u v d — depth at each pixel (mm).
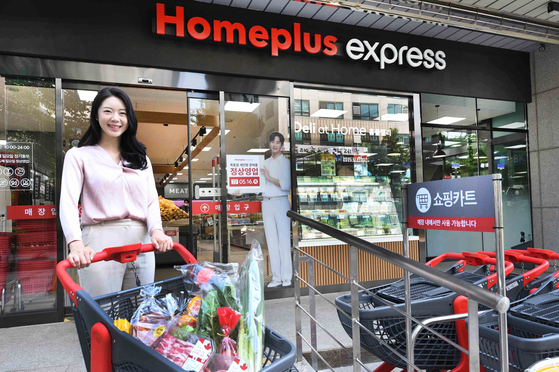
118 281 1618
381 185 5070
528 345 1377
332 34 4828
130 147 1688
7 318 3594
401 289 2084
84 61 3867
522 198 6328
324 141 4820
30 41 3670
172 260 6961
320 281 4672
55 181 3807
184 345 990
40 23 3705
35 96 3809
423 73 5289
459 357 1811
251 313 1050
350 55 4777
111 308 1249
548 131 6027
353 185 4930
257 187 4484
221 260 4324
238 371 957
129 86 4129
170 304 1206
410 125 5270
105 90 1597
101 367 960
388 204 5094
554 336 1392
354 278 1837
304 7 4445
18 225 3725
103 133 1642
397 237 5043
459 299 1791
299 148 4703
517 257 2410
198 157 4328
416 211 1923
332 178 4840
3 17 3607
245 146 4453
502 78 5922
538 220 6281
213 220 4340
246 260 1140
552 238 6066
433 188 1791
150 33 4035
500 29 4938
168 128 8984
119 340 943
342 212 4848
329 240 4734
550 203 6074
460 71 5574
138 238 1687
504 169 6223
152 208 1746
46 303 3754
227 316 1033
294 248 2512
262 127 4527
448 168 5887
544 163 6125
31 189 3777
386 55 5070
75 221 1473
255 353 1021
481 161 6090
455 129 5895
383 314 1806
